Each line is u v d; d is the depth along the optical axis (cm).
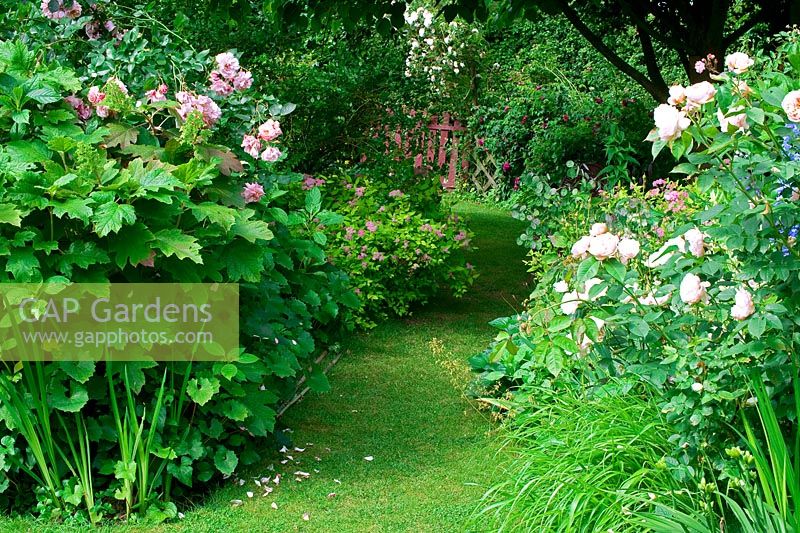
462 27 1291
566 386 394
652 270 360
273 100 502
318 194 550
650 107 1268
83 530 333
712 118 298
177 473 351
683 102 292
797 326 293
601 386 346
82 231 333
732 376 294
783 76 401
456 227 727
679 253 302
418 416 474
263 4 747
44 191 319
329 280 550
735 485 288
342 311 607
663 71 1483
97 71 463
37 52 445
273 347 419
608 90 1384
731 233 284
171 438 355
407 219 673
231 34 761
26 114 338
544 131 1193
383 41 845
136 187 323
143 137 378
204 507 359
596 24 1060
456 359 581
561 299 355
